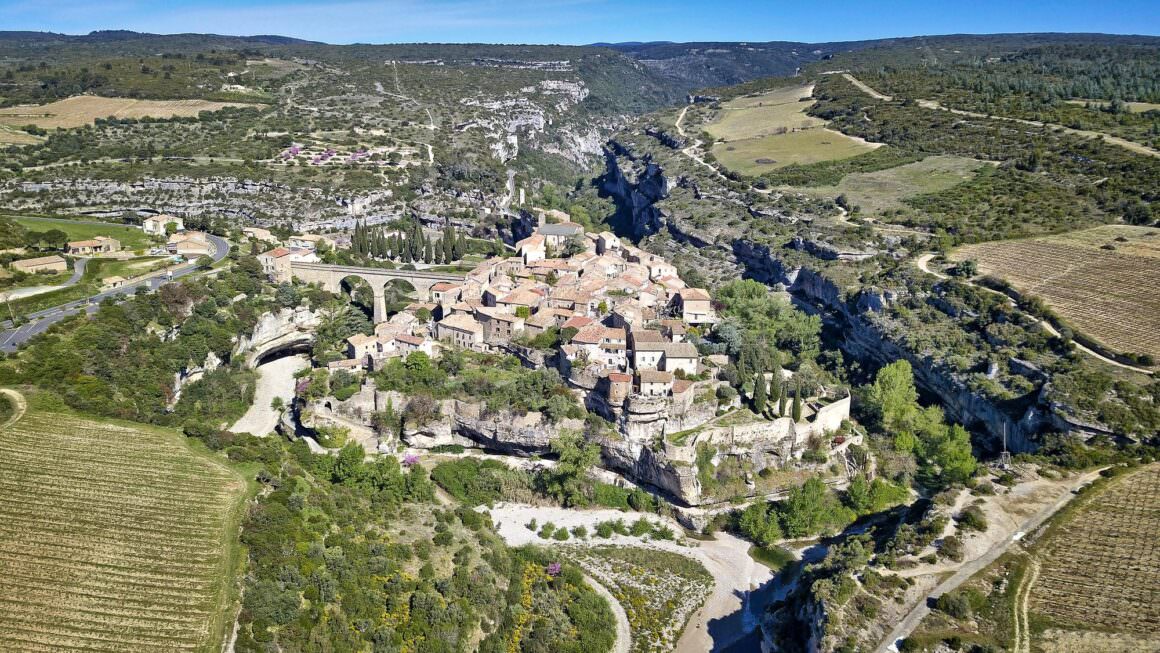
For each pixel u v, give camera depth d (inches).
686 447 6353.3
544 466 6786.4
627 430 6525.6
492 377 7219.5
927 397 7869.1
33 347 6924.2
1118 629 4448.8
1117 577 4847.4
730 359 7529.5
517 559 5649.6
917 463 6889.8
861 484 6432.1
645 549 6053.2
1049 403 6530.5
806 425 6742.1
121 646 4271.7
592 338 7066.9
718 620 5349.4
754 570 5871.1
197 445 6141.7
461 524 5954.7
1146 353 7007.9
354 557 5113.2
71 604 4500.5
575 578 5526.6
